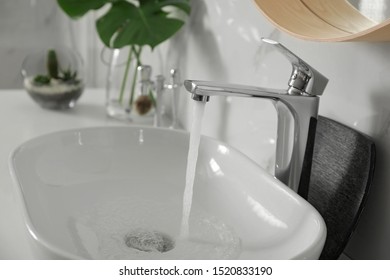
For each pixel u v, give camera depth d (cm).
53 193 96
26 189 89
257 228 84
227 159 101
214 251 82
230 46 125
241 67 120
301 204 78
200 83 82
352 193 81
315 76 82
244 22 117
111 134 111
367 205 83
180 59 159
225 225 90
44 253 64
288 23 86
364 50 82
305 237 72
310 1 91
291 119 85
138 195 102
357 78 84
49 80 158
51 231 82
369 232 83
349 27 84
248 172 94
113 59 154
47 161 102
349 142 83
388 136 78
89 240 85
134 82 153
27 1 275
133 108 154
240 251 81
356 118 85
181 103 158
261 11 87
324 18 89
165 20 146
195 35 146
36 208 86
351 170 82
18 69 282
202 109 87
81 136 109
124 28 144
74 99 163
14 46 279
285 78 103
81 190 100
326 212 87
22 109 161
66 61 160
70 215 92
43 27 280
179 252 83
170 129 112
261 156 114
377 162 80
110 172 108
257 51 113
